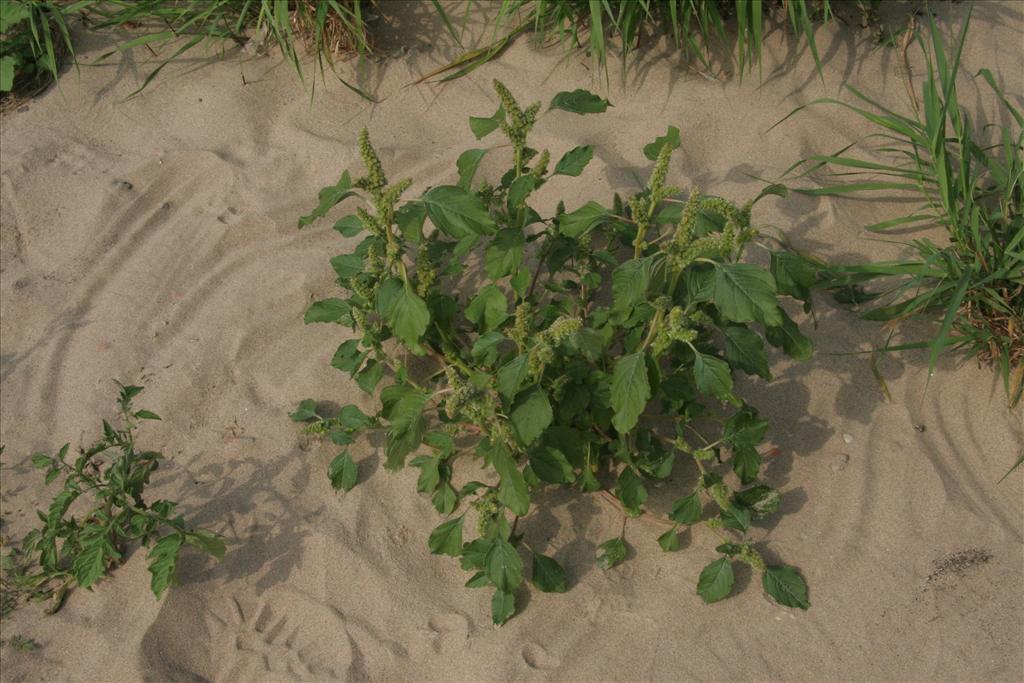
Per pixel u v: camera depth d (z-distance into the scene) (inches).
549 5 63.0
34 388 55.6
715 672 46.4
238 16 66.7
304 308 56.2
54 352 56.6
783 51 62.2
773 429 51.3
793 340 46.8
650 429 51.3
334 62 65.0
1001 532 48.4
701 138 59.8
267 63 65.5
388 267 48.8
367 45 64.7
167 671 47.7
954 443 50.7
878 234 56.0
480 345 46.9
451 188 45.0
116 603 49.3
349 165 60.7
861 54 61.7
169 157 62.5
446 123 62.2
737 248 46.3
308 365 54.7
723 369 44.6
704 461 50.8
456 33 65.2
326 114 63.2
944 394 51.7
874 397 51.8
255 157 62.1
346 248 57.7
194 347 55.8
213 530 50.6
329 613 48.5
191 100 64.7
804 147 59.0
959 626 46.6
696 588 47.9
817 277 54.1
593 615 47.7
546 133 60.2
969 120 58.4
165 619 48.6
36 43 66.6
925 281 53.6
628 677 46.4
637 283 44.1
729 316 42.6
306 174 61.1
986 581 47.4
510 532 48.4
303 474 51.9
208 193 61.1
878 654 46.3
